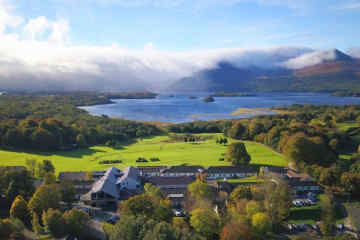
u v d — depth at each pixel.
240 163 137.00
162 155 166.38
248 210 78.19
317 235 76.94
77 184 110.19
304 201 95.38
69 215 75.19
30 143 178.62
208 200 88.25
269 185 90.00
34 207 81.81
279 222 81.06
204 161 151.00
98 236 75.50
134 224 66.19
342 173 106.44
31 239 72.38
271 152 170.00
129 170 118.19
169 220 77.69
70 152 176.25
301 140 132.38
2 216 85.25
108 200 94.62
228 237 68.31
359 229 79.06
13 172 96.94
